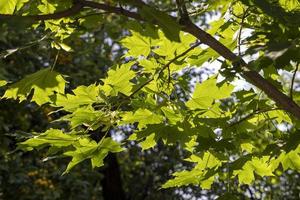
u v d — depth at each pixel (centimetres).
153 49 329
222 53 288
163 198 1281
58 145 317
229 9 330
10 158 891
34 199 905
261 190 1166
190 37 321
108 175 1259
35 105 926
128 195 1327
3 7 289
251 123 362
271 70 357
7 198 894
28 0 294
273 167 374
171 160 1273
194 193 1216
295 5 325
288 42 223
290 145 313
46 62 938
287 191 1211
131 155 1320
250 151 377
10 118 938
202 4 330
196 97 334
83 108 317
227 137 343
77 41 916
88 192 1008
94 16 327
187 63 346
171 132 330
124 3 250
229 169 346
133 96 336
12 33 809
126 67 317
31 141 313
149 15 227
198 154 357
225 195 357
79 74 948
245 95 354
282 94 294
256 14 329
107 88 324
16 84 285
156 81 330
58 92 306
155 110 326
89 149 322
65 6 305
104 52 1052
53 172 933
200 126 329
